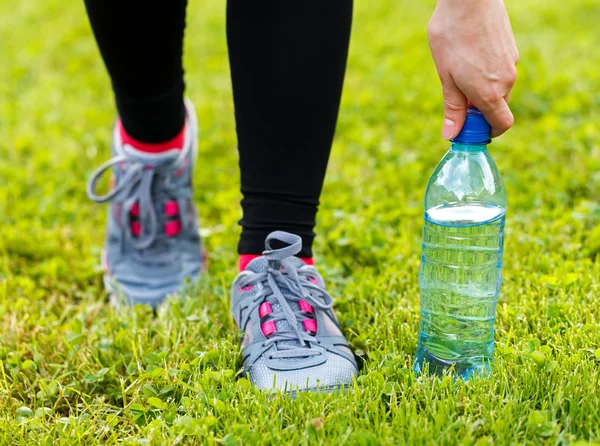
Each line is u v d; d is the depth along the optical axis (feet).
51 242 8.67
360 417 5.07
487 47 4.66
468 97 4.84
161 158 7.21
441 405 5.02
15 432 5.23
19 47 17.16
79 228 9.12
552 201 8.91
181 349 6.15
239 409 5.20
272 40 5.49
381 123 12.28
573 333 5.97
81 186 10.21
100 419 5.48
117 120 7.69
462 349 5.61
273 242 5.93
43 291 7.61
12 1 21.72
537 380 5.30
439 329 5.61
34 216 9.37
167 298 7.15
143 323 6.91
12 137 11.99
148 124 6.93
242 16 5.50
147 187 7.24
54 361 6.43
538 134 11.07
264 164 5.77
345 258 8.05
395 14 19.39
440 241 5.56
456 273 5.57
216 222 9.25
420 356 5.71
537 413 4.80
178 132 7.22
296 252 5.69
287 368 5.52
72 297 7.81
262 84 5.57
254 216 5.95
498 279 5.50
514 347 5.80
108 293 7.68
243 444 4.89
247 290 6.11
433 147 10.94
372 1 20.94
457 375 5.52
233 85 5.76
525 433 4.79
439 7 4.75
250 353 5.76
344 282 7.36
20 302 7.24
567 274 6.85
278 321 5.83
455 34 4.68
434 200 5.40
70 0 21.39
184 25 6.52
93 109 13.17
